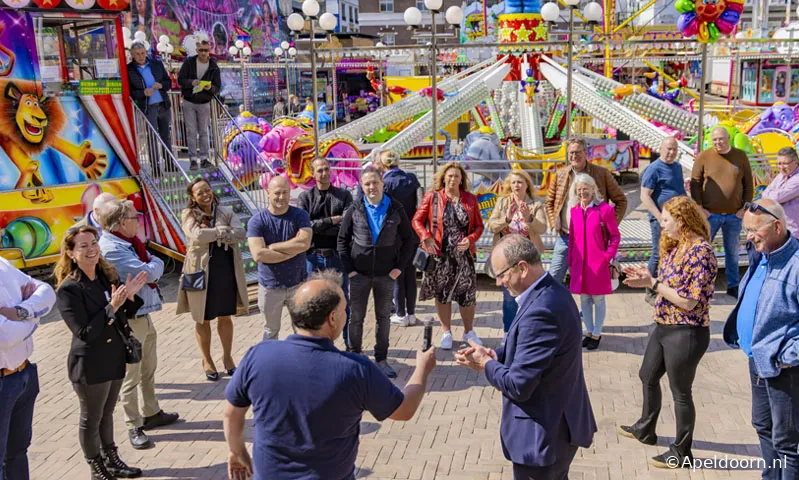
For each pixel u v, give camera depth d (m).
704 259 4.36
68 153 9.56
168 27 21.77
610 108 12.50
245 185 12.27
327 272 3.29
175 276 10.25
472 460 4.95
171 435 5.48
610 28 23.42
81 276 4.55
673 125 13.34
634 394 5.95
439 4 8.77
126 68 10.18
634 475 4.68
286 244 6.08
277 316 6.27
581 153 6.84
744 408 5.63
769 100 27.61
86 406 4.62
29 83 9.07
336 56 9.56
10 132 8.94
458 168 6.71
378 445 5.19
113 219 5.23
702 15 8.38
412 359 6.89
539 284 3.46
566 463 3.52
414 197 7.46
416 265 6.61
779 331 3.91
